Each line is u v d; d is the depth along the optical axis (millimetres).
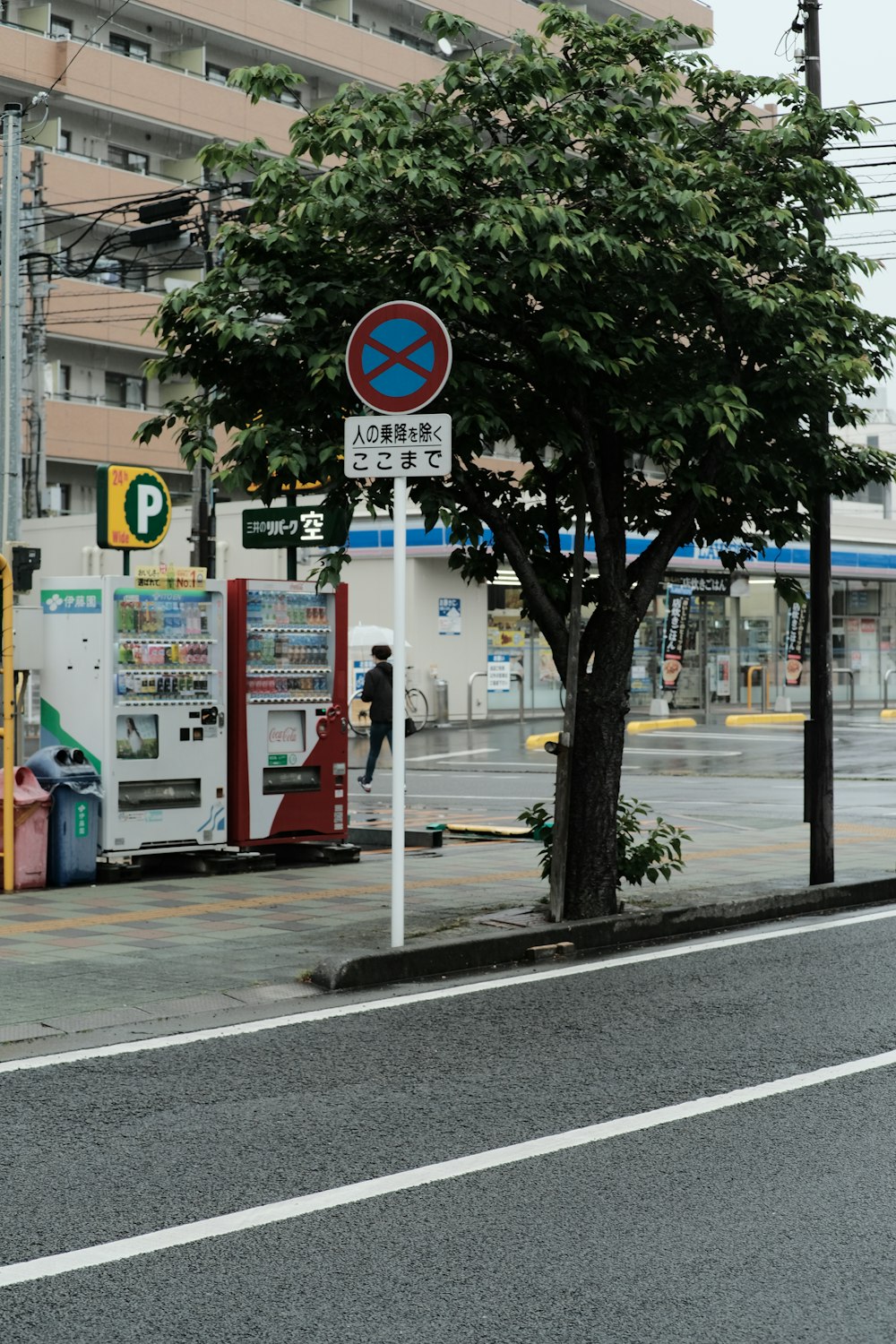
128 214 40688
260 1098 6000
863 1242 4453
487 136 9844
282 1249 4410
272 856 12898
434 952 8547
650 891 11281
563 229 8633
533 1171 5102
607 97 9469
